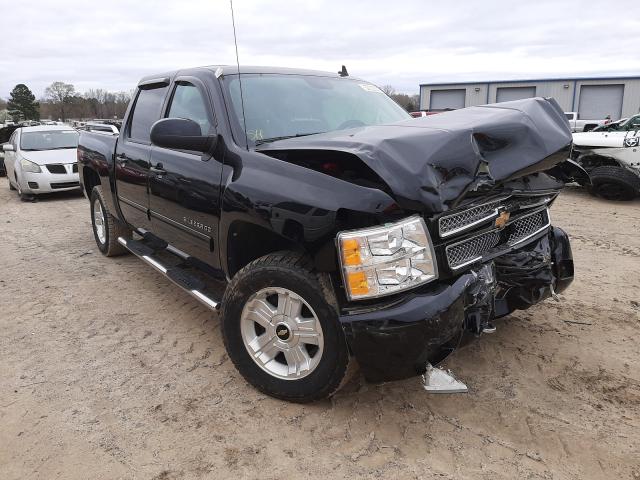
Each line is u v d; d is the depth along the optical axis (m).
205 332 3.93
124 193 4.75
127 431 2.73
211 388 3.13
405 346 2.39
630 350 3.55
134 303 4.52
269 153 2.92
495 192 2.76
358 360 2.49
